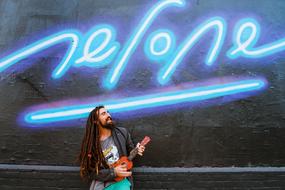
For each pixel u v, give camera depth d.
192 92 4.17
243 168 4.08
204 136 4.12
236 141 4.13
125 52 4.20
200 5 4.32
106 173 3.31
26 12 4.28
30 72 4.15
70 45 4.20
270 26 4.35
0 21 4.26
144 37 4.23
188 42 4.25
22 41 4.21
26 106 4.09
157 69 4.19
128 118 4.10
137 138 4.07
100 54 4.18
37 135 4.05
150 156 4.05
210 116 4.16
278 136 4.17
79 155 3.74
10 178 3.98
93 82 4.14
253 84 4.24
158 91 4.16
